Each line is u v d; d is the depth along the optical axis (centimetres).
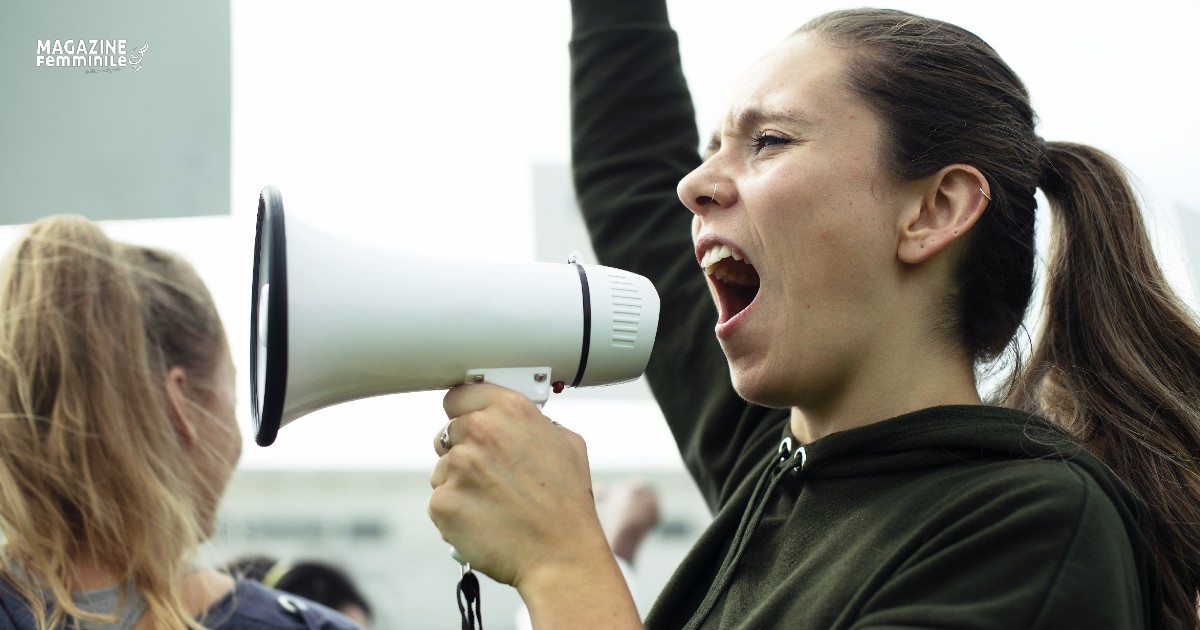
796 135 162
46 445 191
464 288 159
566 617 142
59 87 254
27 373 193
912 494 148
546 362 163
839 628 138
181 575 198
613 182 233
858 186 159
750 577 163
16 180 251
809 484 163
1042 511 133
